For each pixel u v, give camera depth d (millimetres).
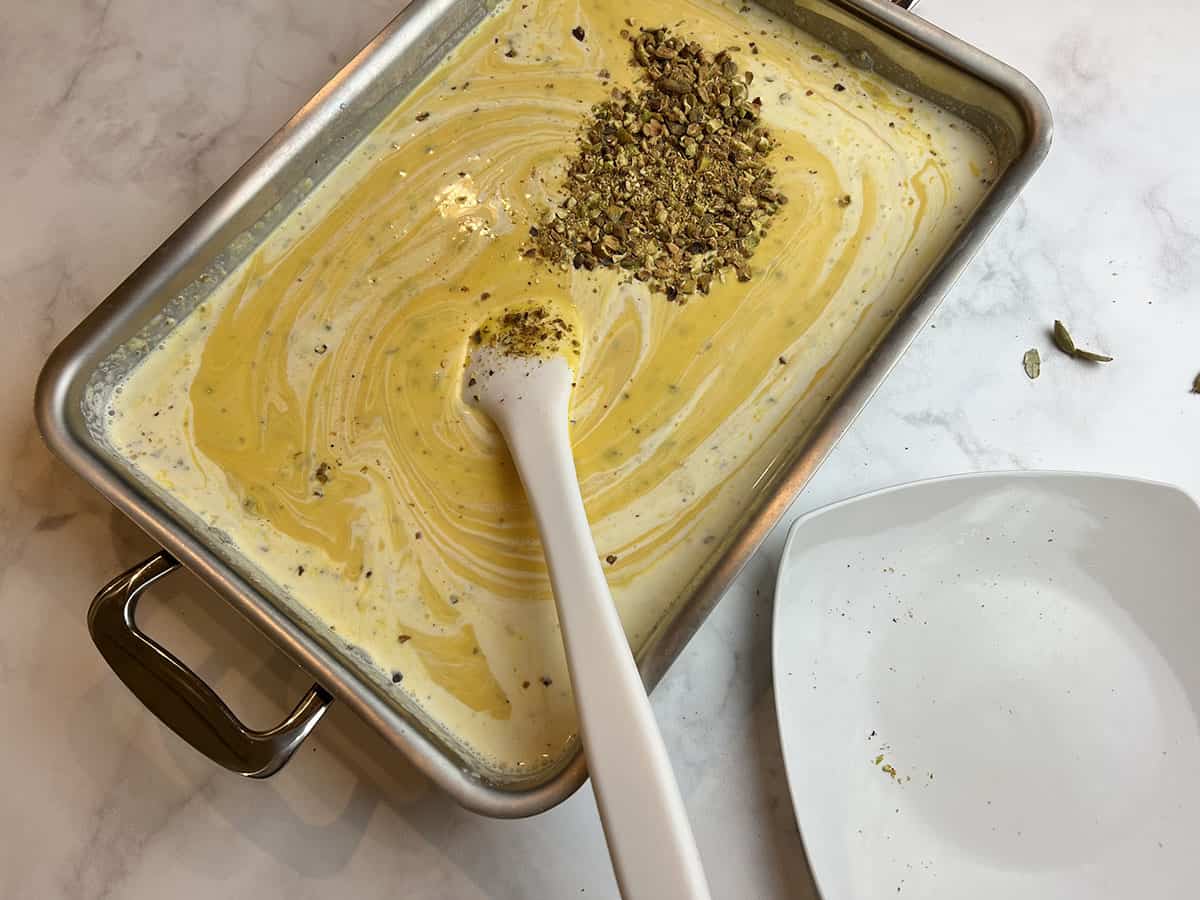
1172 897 409
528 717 401
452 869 425
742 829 424
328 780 435
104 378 426
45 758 438
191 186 508
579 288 446
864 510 431
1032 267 498
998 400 480
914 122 472
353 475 429
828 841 405
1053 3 535
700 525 418
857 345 437
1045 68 528
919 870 410
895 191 459
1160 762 425
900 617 441
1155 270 497
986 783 423
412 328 444
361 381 440
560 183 460
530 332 432
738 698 437
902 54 458
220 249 431
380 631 410
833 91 477
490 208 458
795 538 419
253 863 427
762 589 446
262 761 361
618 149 462
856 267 449
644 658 365
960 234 422
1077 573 446
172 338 443
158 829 431
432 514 425
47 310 491
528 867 424
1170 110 521
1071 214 505
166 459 430
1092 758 426
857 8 450
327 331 445
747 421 431
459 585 417
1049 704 431
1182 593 436
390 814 431
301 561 419
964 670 436
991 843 416
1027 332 489
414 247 454
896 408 478
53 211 504
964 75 443
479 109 473
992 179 459
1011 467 471
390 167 464
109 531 460
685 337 441
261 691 442
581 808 429
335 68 527
